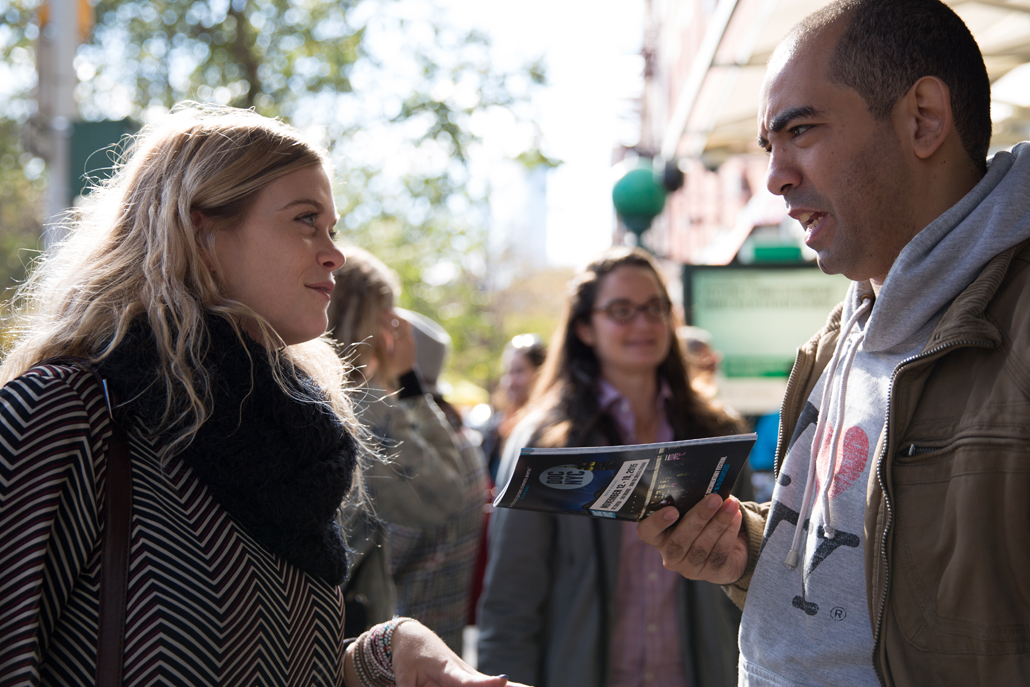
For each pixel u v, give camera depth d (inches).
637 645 100.9
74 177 164.6
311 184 63.2
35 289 65.4
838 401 60.9
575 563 102.3
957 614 49.1
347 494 65.3
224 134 61.7
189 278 59.0
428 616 117.9
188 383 53.6
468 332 850.8
